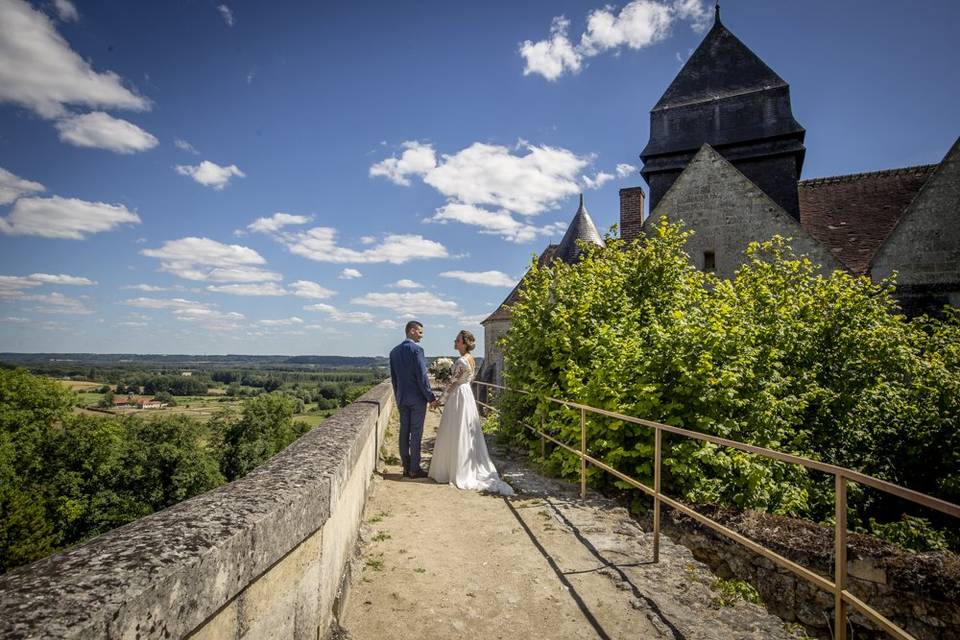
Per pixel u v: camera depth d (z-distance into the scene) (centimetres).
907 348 913
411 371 723
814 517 766
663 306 907
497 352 2362
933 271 1514
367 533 480
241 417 4569
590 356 802
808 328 927
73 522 3139
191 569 141
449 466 697
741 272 1190
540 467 833
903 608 444
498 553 459
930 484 846
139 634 121
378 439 752
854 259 1686
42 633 100
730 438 655
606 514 581
